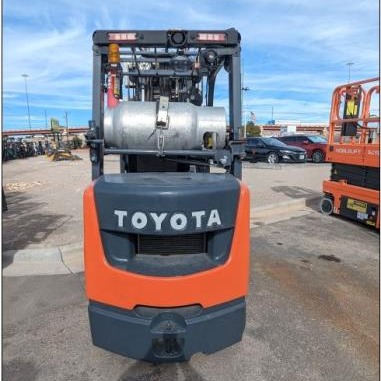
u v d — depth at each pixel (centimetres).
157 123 308
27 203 834
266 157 2006
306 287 431
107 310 268
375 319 363
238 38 325
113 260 264
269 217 762
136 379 277
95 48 326
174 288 255
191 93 450
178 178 293
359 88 704
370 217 650
